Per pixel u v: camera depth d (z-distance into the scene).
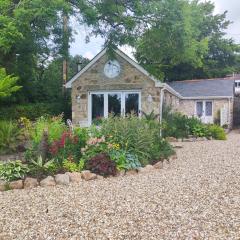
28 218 5.86
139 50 17.77
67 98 22.80
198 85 32.44
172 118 20.48
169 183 8.30
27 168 8.80
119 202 6.69
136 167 9.97
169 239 4.84
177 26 15.42
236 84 41.00
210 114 30.72
